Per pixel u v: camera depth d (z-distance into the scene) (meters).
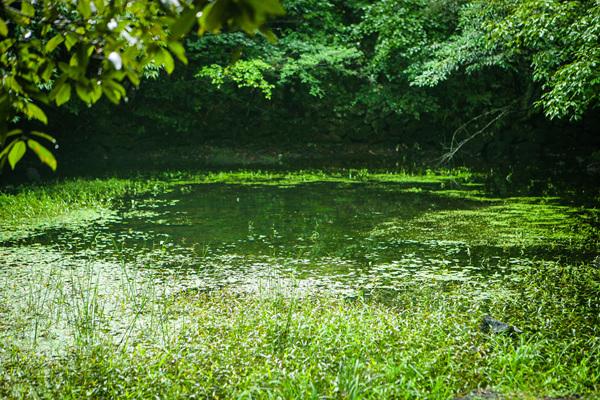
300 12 20.69
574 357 4.84
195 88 20.48
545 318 5.79
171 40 2.25
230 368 4.61
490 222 10.36
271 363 4.62
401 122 21.38
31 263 7.85
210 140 21.33
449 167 18.38
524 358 4.64
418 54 18.64
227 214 11.24
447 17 18.44
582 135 20.41
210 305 6.19
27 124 18.98
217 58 19.83
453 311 5.95
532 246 8.67
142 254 8.34
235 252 8.47
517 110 19.38
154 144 20.89
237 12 1.57
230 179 16.06
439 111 21.12
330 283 7.04
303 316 5.67
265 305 6.11
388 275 7.36
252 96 21.23
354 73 20.20
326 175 16.83
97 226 10.13
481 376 4.48
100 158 20.06
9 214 11.01
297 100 21.39
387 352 4.88
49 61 2.49
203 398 4.18
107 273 7.42
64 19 2.51
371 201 12.62
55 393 4.24
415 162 19.41
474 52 15.74
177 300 6.36
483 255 8.24
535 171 17.31
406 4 18.77
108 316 5.92
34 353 4.98
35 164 18.14
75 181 15.48
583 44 10.08
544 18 10.24
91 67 2.50
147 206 12.07
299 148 21.20
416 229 9.89
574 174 16.61
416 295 6.59
